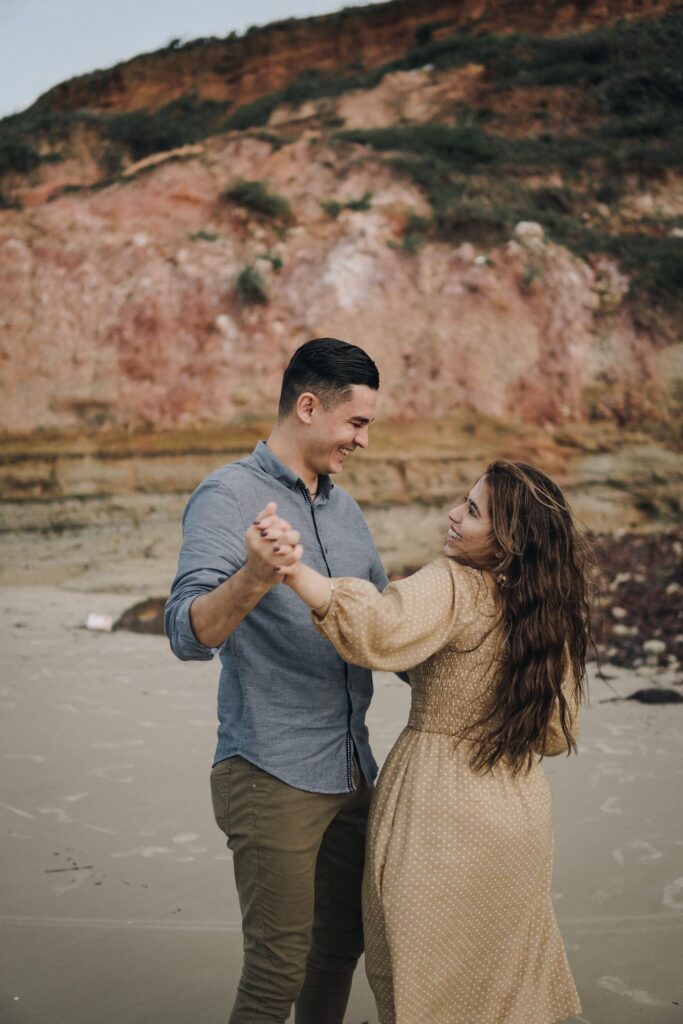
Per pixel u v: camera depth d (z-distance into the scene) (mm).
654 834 3926
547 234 12719
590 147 14258
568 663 2307
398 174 13422
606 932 3146
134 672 6594
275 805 2203
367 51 17891
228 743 2281
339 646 2068
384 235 12484
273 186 13406
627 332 11578
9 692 6000
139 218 13086
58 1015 2654
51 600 9320
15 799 4262
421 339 11547
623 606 8023
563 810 4188
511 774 2225
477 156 14141
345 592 2041
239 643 2229
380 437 11125
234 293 12008
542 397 11266
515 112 15164
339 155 13867
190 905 3316
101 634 7898
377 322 11695
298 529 2346
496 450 11102
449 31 17422
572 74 15508
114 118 17547
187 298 12031
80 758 4824
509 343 11484
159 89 18516
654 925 3188
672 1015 2678
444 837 2135
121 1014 2666
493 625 2186
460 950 2160
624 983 2842
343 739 2295
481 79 15828
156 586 10062
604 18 16703
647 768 4711
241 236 12688
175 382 11664
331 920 2465
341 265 12008
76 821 4031
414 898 2107
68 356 11922
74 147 16875
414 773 2207
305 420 2332
